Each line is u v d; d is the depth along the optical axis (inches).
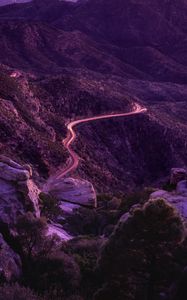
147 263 930.7
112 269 933.2
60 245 1537.9
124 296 940.6
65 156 5851.4
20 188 1722.4
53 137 6688.0
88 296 1128.8
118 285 944.3
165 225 913.5
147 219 912.3
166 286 928.9
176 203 1792.6
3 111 5561.0
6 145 5088.6
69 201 3120.1
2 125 5280.5
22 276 1228.5
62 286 1165.7
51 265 1248.8
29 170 1995.6
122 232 929.5
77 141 7155.5
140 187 7160.4
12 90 6781.5
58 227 2138.3
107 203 3097.9
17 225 1413.6
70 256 1357.0
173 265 922.1
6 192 1670.8
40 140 5669.3
